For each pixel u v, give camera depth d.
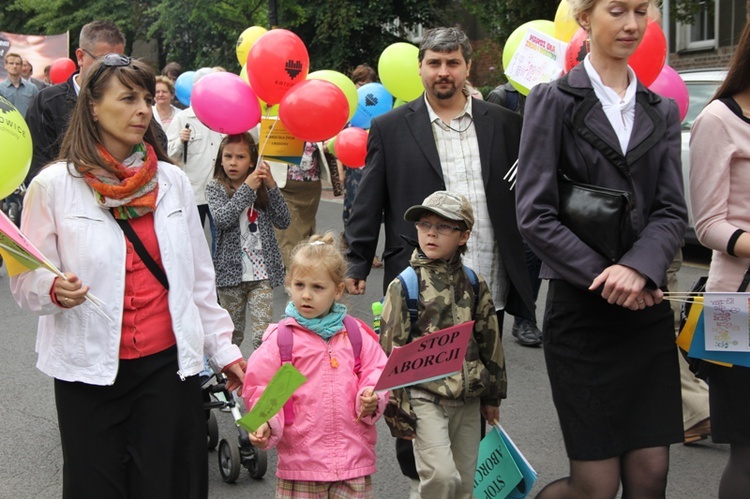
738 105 3.22
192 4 19.73
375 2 19.09
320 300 3.24
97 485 2.93
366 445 3.28
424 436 3.40
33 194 2.84
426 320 3.48
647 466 3.01
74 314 2.85
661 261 2.88
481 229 4.03
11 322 7.80
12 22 28.39
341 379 3.24
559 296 3.09
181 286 2.97
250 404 3.21
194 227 3.15
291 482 3.24
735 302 3.02
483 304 3.60
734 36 14.73
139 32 24.78
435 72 3.97
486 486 3.55
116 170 2.89
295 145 5.46
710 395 3.32
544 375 6.04
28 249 2.61
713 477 4.43
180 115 7.75
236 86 5.30
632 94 3.06
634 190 3.01
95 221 2.86
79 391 2.89
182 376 2.95
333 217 14.22
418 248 3.62
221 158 5.37
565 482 3.17
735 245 3.14
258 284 5.32
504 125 4.11
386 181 4.08
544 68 4.44
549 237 2.97
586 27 3.12
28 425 5.30
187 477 3.01
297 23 19.14
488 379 3.59
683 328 3.16
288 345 3.22
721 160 3.19
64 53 20.14
